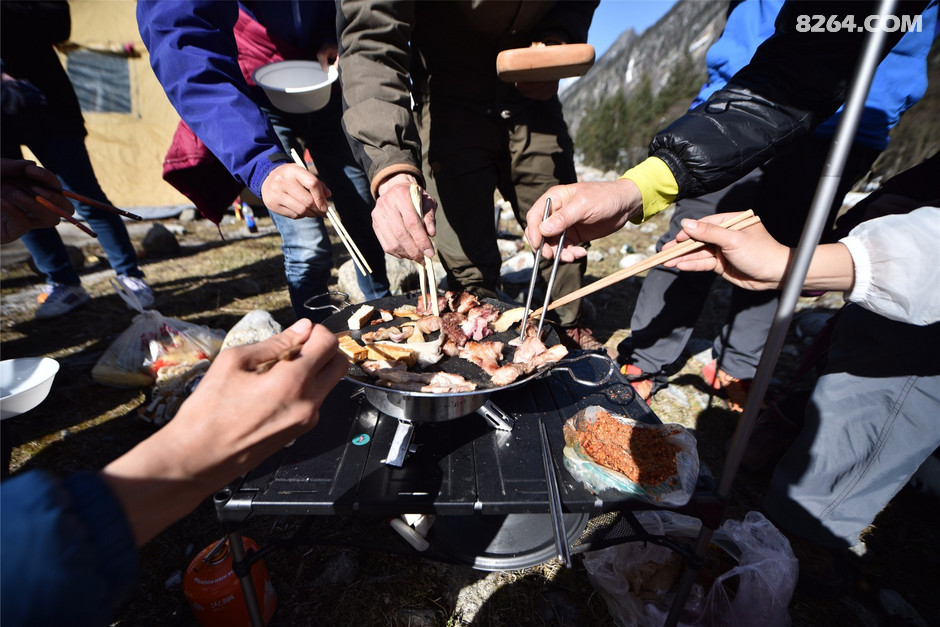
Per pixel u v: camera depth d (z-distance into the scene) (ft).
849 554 6.12
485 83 7.18
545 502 3.70
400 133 5.35
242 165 5.52
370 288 10.83
